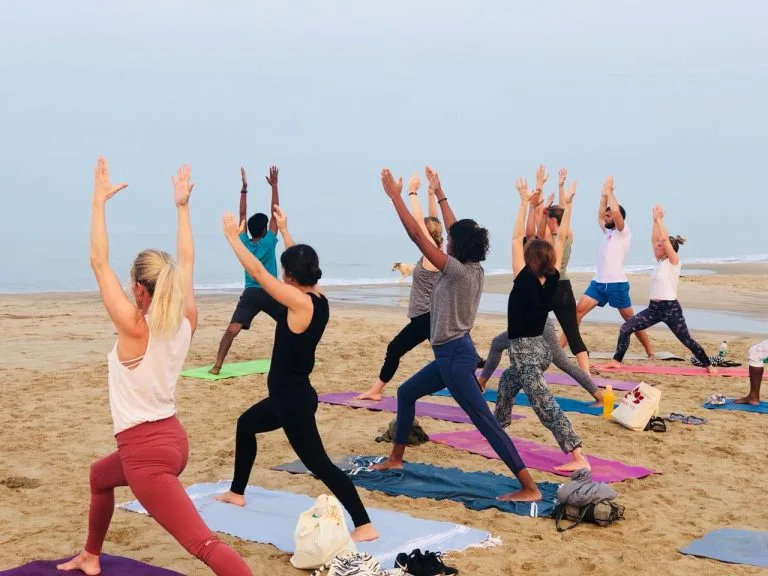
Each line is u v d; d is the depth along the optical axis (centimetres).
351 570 424
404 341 854
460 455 705
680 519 560
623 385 1021
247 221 1027
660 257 1107
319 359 1195
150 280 383
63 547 484
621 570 466
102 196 390
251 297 1038
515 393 656
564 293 950
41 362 1120
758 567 476
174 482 384
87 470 647
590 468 649
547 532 526
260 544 491
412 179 696
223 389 959
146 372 378
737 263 3997
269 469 657
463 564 465
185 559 470
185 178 444
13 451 695
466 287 565
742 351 1324
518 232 655
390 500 579
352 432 774
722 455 727
